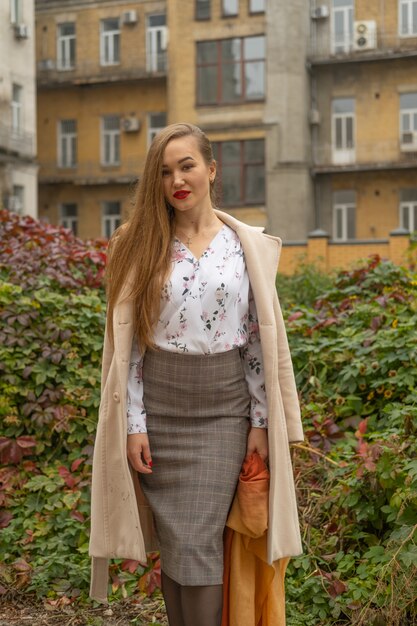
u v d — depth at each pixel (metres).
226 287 2.84
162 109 33.00
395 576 3.50
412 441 3.95
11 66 28.78
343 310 6.23
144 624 3.77
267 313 2.88
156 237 2.86
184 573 2.74
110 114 33.69
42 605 4.02
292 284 12.13
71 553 4.34
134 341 2.92
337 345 5.49
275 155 29.81
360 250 22.11
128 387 2.91
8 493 4.72
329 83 30.52
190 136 2.90
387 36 29.64
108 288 2.94
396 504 3.67
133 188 3.07
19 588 4.12
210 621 2.75
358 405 5.08
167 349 2.84
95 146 33.84
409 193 30.08
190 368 2.84
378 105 30.09
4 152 28.39
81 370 5.28
